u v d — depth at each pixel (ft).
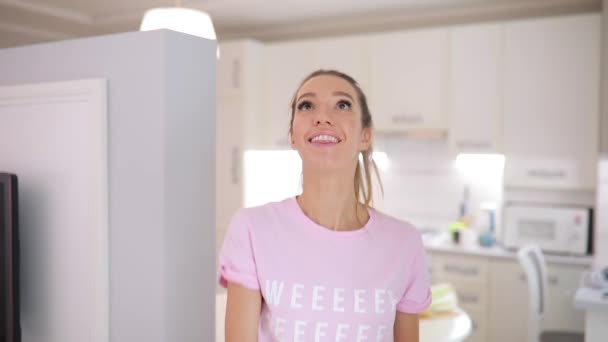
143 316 5.17
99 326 5.37
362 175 5.01
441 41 12.90
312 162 4.19
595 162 11.64
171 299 5.09
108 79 5.30
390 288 4.20
